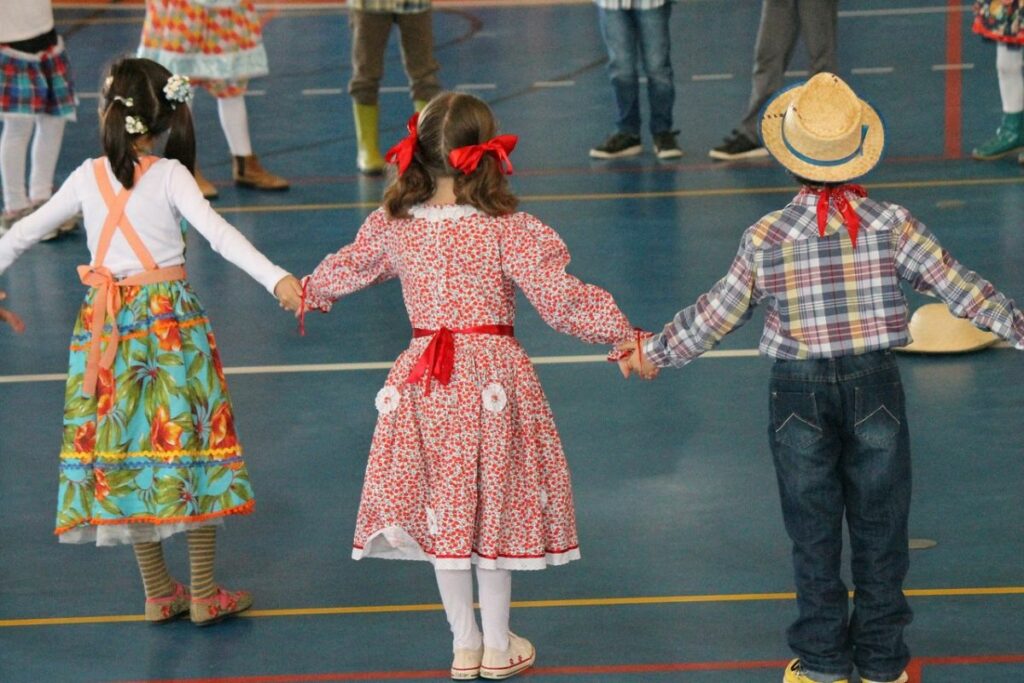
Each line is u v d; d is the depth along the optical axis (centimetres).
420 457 743
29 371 1267
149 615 845
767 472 1017
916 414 1108
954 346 1228
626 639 806
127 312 806
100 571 918
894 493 698
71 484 814
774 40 1842
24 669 795
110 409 803
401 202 746
